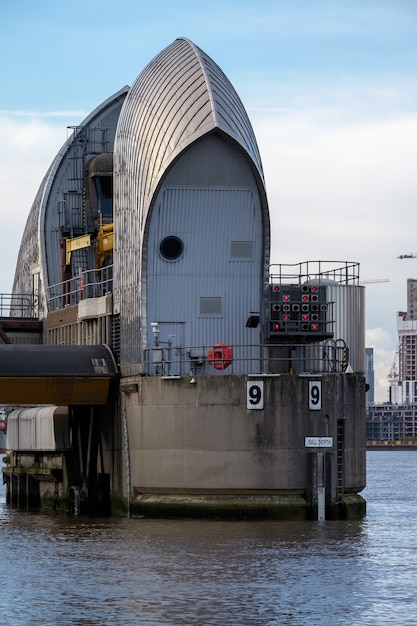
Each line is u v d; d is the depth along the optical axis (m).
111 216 139.50
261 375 91.50
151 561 74.81
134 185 100.25
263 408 91.44
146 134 99.25
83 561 75.44
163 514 95.12
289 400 91.44
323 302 98.50
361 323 115.06
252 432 91.50
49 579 69.50
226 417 91.81
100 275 127.38
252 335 99.25
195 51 100.69
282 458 91.31
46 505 117.06
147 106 100.50
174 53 102.75
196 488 92.81
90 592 65.75
